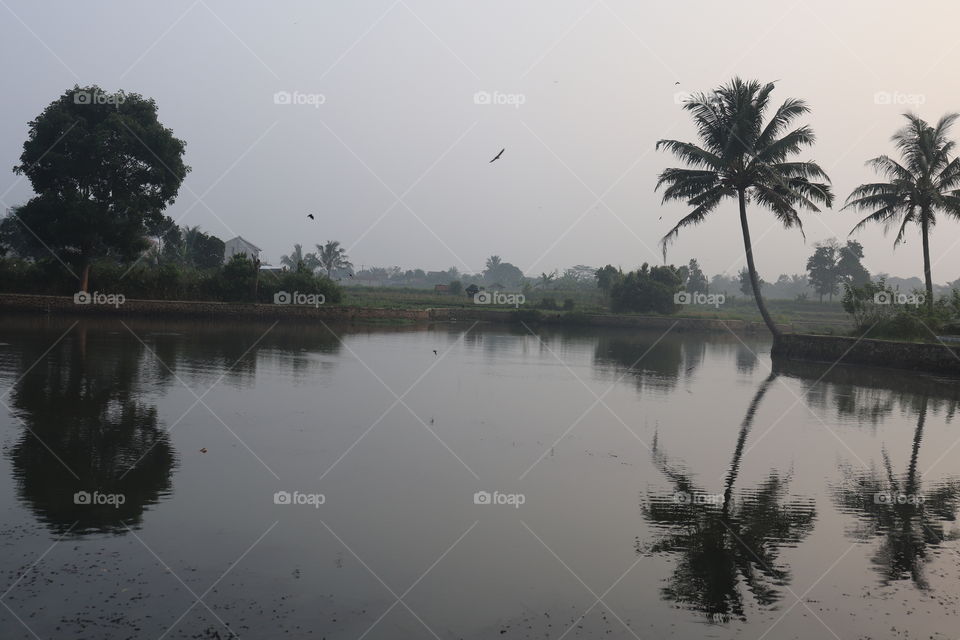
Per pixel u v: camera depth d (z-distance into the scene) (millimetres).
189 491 7605
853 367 26422
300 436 10539
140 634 4566
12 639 4414
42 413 11078
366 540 6453
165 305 37219
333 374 17828
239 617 4871
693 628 5031
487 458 9820
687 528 7172
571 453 10359
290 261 100812
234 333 29531
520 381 18578
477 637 4754
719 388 18906
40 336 22656
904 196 30984
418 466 9188
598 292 83312
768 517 7613
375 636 4699
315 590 5363
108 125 32438
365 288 86375
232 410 12195
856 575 6102
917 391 19188
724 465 9953
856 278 87625
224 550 6047
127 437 9844
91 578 5363
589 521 7277
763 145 29875
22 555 5730
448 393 15750
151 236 57188
